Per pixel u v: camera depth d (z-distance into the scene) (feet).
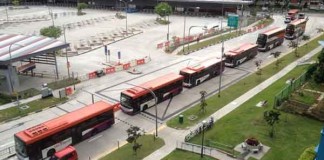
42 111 156.76
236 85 187.93
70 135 124.36
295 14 418.31
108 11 500.33
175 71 214.07
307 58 231.30
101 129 136.77
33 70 217.15
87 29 360.89
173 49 271.90
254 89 179.22
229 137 126.31
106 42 298.15
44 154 115.96
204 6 464.24
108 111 137.69
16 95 165.07
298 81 172.86
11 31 350.43
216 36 320.29
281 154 113.80
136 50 272.51
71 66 227.20
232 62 219.82
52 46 196.44
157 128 138.21
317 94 161.58
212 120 136.26
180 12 477.36
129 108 150.30
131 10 487.20
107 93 177.68
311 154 101.14
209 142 123.03
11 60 171.53
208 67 195.93
